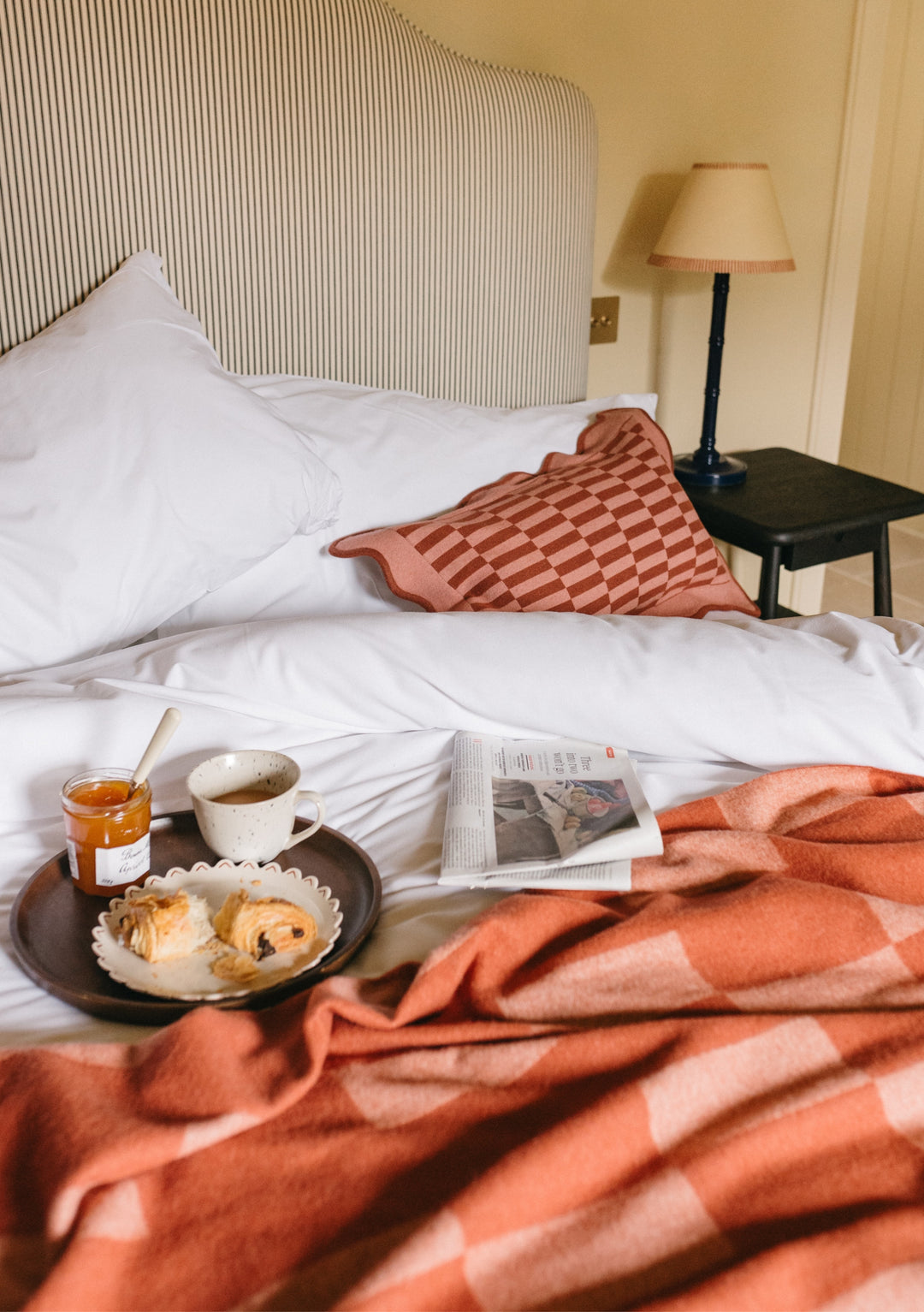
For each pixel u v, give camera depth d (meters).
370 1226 0.64
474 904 0.96
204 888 0.95
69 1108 0.68
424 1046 0.78
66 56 1.41
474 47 1.88
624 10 1.98
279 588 1.48
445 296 1.80
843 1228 0.63
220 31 1.49
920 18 3.36
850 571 3.54
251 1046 0.76
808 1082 0.73
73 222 1.48
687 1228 0.64
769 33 2.14
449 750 1.19
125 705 1.08
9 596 1.22
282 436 1.40
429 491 1.57
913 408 3.76
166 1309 0.60
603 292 2.20
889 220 3.65
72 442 1.28
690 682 1.14
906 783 1.12
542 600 1.42
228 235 1.58
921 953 0.86
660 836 1.01
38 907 0.93
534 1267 0.62
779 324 2.44
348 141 1.62
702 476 2.12
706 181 1.90
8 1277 0.61
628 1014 0.80
